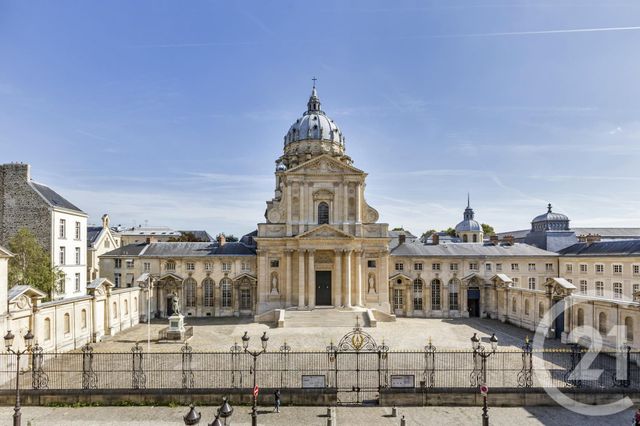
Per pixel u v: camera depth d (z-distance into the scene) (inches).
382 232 2273.6
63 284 2097.7
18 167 2022.6
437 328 1929.1
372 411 937.5
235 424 872.3
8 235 2006.6
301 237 2158.0
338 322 1983.3
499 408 953.5
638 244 2050.9
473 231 3907.5
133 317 2090.3
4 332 1155.3
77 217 2241.6
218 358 1325.0
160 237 5226.4
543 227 3211.1
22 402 959.0
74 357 1375.5
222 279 2326.5
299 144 2896.2
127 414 916.6
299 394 973.2
